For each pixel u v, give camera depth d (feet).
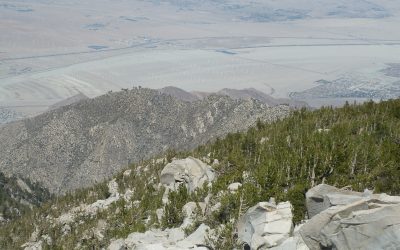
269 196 202.90
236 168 283.79
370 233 123.65
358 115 361.30
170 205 251.60
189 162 312.29
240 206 195.42
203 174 299.38
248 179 246.47
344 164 216.74
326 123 364.58
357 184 194.70
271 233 156.76
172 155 475.31
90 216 443.32
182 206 255.29
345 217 133.80
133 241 216.74
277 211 168.45
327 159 219.00
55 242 422.82
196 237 193.67
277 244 151.33
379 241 121.49
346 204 151.53
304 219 168.55
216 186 248.32
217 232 185.26
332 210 137.80
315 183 209.97
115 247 223.51
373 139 259.19
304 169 218.59
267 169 226.79
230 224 184.85
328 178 210.79
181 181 310.04
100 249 288.92
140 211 307.99
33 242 477.77
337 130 285.02
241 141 363.97
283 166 230.27
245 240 170.40
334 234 131.64
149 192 348.38
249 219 171.42
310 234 138.41
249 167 280.92
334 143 240.53
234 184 244.01
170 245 184.14
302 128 339.16
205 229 196.54
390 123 289.33
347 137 257.55
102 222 362.74
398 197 139.23
